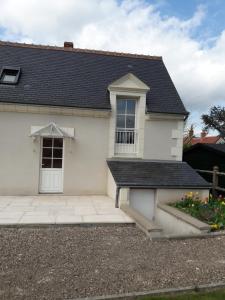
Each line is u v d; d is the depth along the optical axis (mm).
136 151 12102
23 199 10508
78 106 11336
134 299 4203
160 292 4332
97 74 13008
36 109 11156
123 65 13859
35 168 11297
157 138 12070
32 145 11258
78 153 11594
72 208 9320
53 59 13227
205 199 10070
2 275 4812
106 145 11812
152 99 12414
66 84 12188
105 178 11797
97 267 5199
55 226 7566
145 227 7148
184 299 4203
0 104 10844
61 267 5168
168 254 5891
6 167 11094
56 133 11211
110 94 11797
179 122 12234
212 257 5762
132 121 12227
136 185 9805
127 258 5645
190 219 7777
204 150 13836
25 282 4590
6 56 12766
